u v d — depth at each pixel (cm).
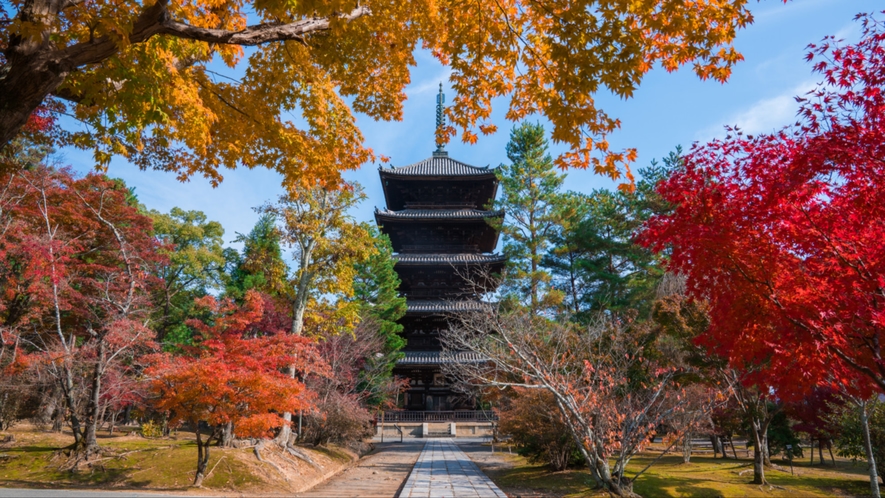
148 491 1256
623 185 665
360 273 3466
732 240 620
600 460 1255
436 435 3906
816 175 583
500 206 4003
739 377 1406
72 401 1538
